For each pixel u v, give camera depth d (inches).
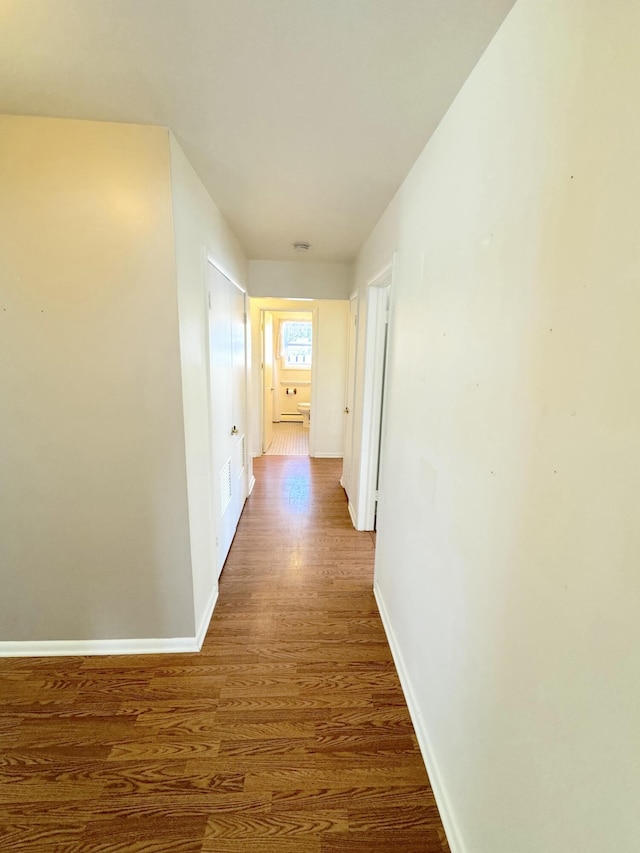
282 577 97.7
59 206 56.9
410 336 66.1
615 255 22.6
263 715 60.2
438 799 48.7
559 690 27.7
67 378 61.7
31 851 44.0
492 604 36.8
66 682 65.2
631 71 21.3
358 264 127.7
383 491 85.0
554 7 28.0
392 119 52.3
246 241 117.9
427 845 45.1
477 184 41.0
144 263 58.9
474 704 40.3
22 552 67.1
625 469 22.0
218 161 65.6
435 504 52.3
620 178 22.2
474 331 41.2
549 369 28.8
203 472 77.4
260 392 204.7
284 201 83.6
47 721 58.5
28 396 61.9
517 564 32.8
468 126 43.5
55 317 59.7
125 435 64.0
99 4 34.9
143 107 51.2
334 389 202.4
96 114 53.2
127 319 60.3
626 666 22.1
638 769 21.4
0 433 62.7
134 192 57.0
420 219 61.2
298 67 42.9
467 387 42.7
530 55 31.2
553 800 28.2
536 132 30.4
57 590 68.8
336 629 79.6
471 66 41.6
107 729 57.4
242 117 52.9
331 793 50.1
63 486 65.2
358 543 116.0
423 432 58.0
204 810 47.9
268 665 69.9
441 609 49.8
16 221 57.0
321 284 150.0
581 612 25.6
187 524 67.7
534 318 30.6
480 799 39.0
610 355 23.1
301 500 149.4
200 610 75.4
